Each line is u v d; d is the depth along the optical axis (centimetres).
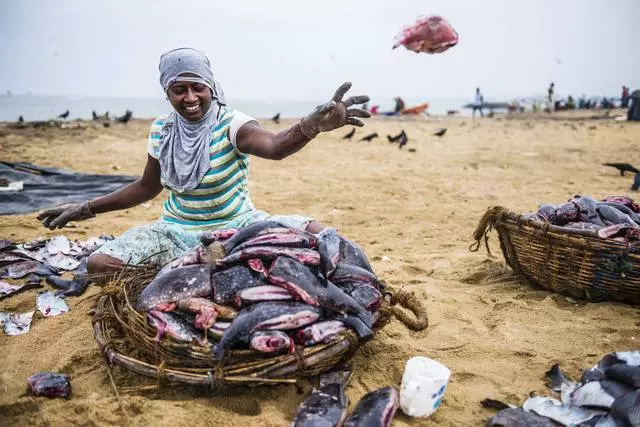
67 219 444
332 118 310
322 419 267
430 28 380
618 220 445
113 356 312
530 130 2361
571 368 341
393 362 350
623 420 256
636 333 382
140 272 385
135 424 283
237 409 302
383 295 351
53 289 474
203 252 335
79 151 1445
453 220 761
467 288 487
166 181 407
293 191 974
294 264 313
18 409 302
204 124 391
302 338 299
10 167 989
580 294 438
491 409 300
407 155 1509
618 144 1773
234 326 290
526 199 905
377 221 758
